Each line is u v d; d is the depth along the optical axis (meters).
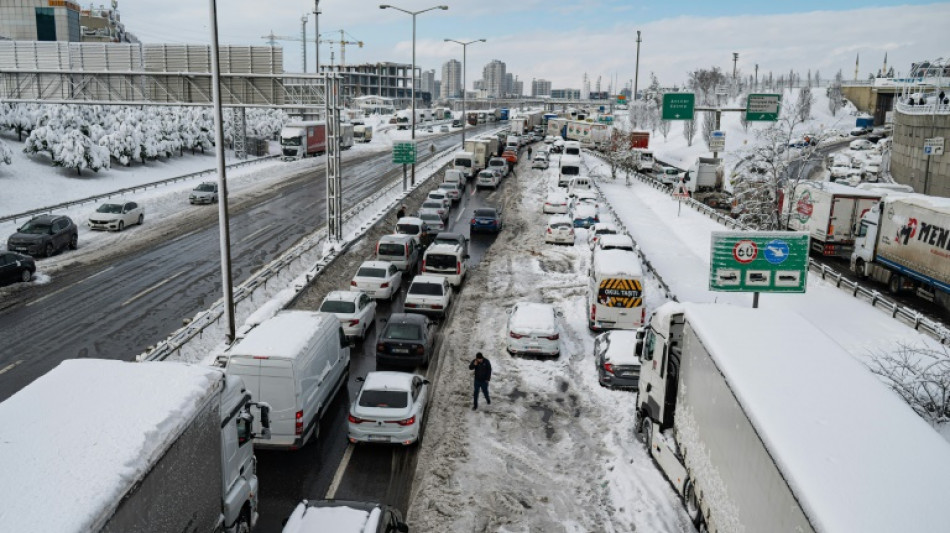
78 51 32.59
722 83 153.38
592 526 11.94
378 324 23.36
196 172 61.88
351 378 18.62
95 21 111.44
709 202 58.25
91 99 33.41
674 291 29.16
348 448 14.68
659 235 41.66
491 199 52.88
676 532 11.71
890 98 125.81
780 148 39.25
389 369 19.25
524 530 11.80
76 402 7.57
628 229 42.56
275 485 13.09
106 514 5.79
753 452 8.07
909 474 6.65
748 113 38.59
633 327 22.22
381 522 9.59
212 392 8.62
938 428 14.31
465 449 14.70
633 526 11.93
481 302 26.34
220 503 9.12
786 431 7.51
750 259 18.67
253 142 81.81
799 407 8.14
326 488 13.02
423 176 62.78
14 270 26.30
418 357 19.00
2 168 49.00
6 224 36.91
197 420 8.13
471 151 66.81
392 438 14.28
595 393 17.86
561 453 14.62
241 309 23.62
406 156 51.22
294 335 14.67
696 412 11.33
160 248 33.62
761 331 10.97
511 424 15.98
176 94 32.97
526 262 33.19
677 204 53.69
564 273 31.19
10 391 16.94
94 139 58.22
